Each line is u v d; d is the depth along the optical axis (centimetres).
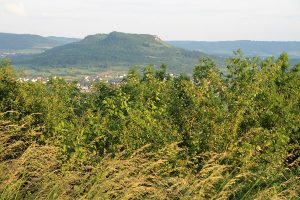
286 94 1998
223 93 1595
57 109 1456
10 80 1541
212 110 1445
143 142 1288
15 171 982
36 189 1006
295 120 1744
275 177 1288
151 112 1443
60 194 956
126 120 1347
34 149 1066
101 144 1309
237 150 1380
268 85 1862
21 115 1427
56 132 1323
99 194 944
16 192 950
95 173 1075
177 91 1702
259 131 1480
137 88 1661
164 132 1349
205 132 1396
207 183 1055
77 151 1214
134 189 960
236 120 1433
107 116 1405
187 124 1417
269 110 1712
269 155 1450
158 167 1186
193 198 988
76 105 1670
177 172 1252
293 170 1505
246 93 1562
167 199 1003
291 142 1791
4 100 1445
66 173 1057
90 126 1363
